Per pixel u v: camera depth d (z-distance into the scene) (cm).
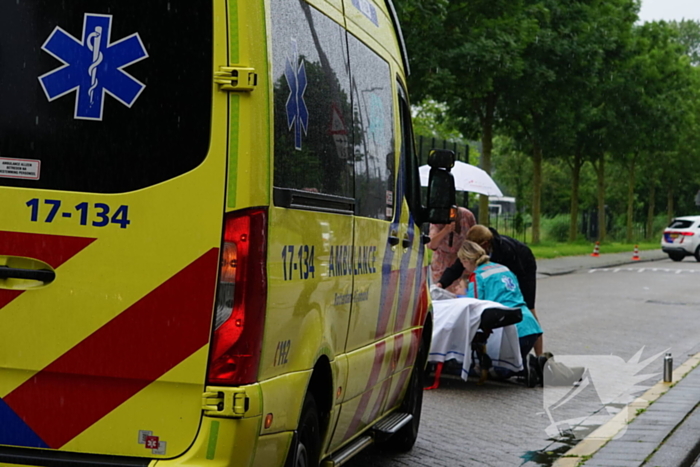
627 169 6800
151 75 420
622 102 4844
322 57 504
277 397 438
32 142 425
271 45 431
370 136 595
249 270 413
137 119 420
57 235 422
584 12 3441
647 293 2589
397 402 748
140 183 419
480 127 3719
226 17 417
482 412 959
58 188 423
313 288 477
